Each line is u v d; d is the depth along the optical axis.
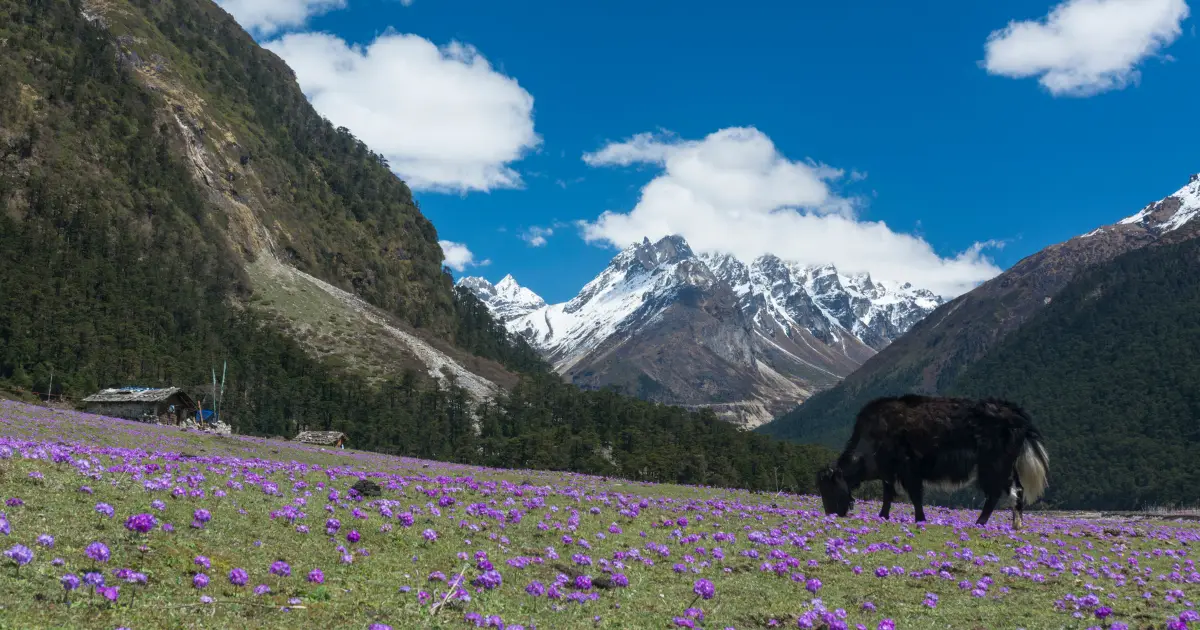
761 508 25.94
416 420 147.75
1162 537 26.33
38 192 176.50
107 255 172.50
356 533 13.45
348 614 9.85
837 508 24.47
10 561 9.46
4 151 183.00
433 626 9.69
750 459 123.31
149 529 11.12
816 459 130.00
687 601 12.46
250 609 9.55
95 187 190.62
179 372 135.62
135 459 19.58
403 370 197.88
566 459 120.56
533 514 19.09
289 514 14.40
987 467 22.58
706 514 23.02
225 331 171.25
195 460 21.95
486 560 12.74
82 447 21.62
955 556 17.86
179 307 167.25
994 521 30.92
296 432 133.62
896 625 11.87
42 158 189.00
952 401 23.14
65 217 174.50
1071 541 22.19
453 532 15.54
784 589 13.88
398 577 11.88
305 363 172.00
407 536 14.58
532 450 124.50
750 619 11.83
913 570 15.92
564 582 12.54
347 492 19.05
